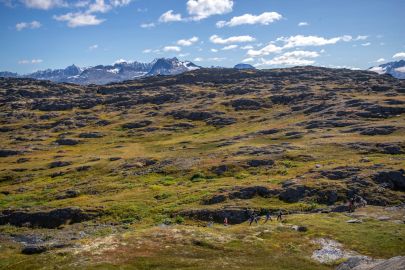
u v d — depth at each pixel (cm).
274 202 8381
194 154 13638
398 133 12962
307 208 7781
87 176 12875
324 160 10831
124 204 9188
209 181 10519
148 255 5028
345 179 8794
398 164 9306
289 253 5106
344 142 12231
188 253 5128
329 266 4650
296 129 15725
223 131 18912
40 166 15062
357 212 7012
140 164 13262
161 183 10938
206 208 8244
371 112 16475
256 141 14700
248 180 9931
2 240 7994
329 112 17688
